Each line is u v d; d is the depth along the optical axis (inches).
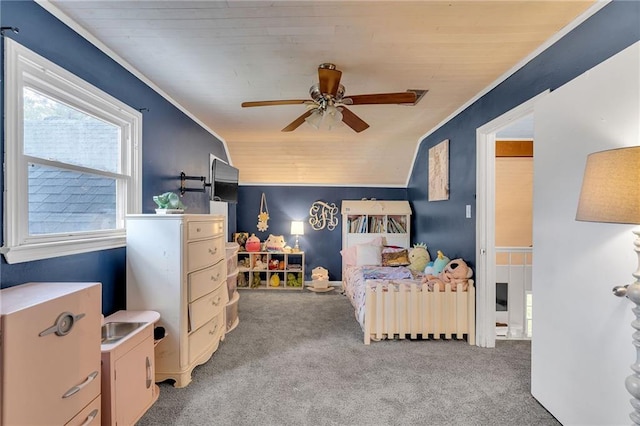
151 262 84.6
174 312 84.0
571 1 62.4
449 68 92.2
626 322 53.7
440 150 148.2
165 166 113.9
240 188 213.6
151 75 97.6
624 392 54.1
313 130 164.6
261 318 141.6
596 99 58.5
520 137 157.8
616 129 54.4
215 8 65.0
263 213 212.2
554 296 70.2
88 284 55.4
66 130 72.4
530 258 153.9
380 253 181.3
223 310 114.3
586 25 66.1
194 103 123.3
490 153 110.9
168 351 83.7
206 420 70.3
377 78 99.0
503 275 139.9
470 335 113.1
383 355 103.4
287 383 85.8
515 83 90.8
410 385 84.9
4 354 38.9
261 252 198.7
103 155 84.7
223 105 125.6
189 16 68.0
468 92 110.9
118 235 87.0
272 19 68.6
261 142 187.0
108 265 81.9
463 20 68.7
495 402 77.3
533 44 78.5
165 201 91.7
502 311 140.9
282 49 81.5
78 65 72.1
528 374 90.9
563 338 67.6
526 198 170.2
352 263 185.8
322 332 124.4
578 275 63.4
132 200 93.1
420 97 116.0
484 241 111.1
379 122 149.4
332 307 159.6
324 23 70.0
